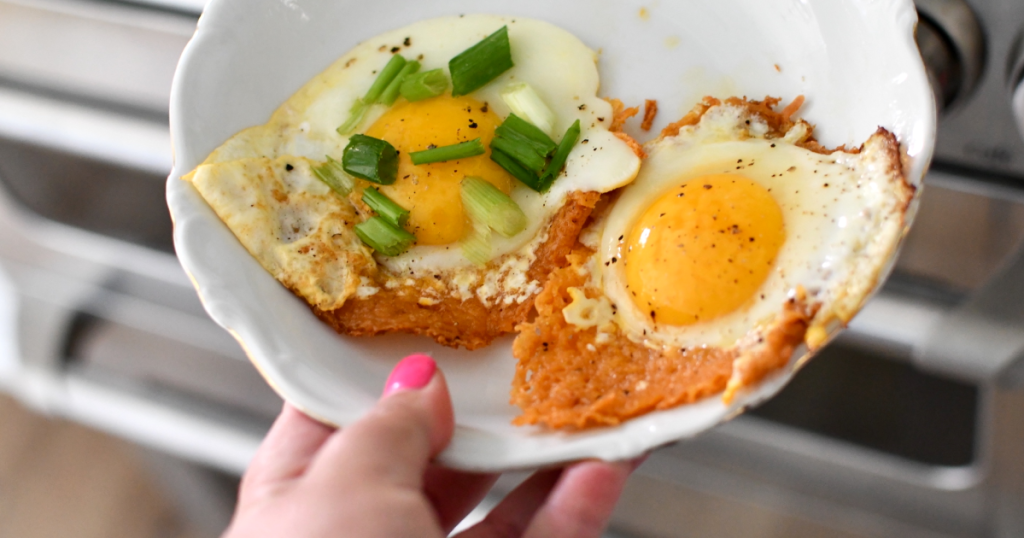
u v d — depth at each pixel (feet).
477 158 1.18
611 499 1.05
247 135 1.18
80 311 1.70
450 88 1.21
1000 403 1.36
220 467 1.73
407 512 0.97
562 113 1.21
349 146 1.17
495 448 1.04
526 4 1.25
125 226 1.61
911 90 1.08
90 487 2.05
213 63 1.17
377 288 1.16
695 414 1.03
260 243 1.13
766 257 1.10
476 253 1.18
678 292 1.11
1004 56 1.17
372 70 1.23
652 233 1.13
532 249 1.17
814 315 1.05
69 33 1.39
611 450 1.02
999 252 1.30
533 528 1.04
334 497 0.97
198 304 1.64
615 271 1.15
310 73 1.23
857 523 1.48
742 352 1.06
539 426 1.08
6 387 1.89
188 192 1.12
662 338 1.11
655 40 1.23
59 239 1.65
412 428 1.01
